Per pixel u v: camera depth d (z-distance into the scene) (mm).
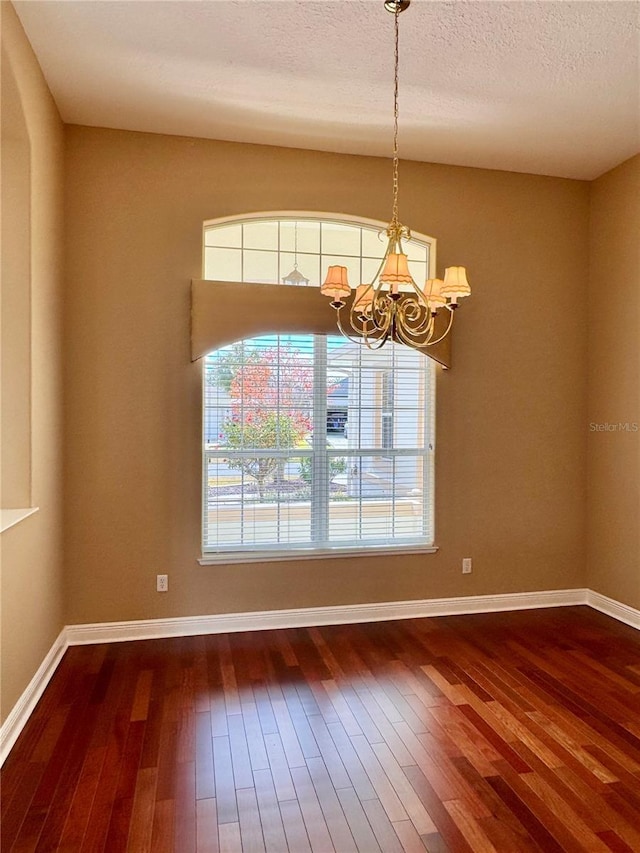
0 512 2549
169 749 2303
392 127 3344
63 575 3314
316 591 3693
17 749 2305
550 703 2688
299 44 2574
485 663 3129
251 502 3641
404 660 3162
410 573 3842
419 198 3795
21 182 2604
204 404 3562
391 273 2172
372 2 2291
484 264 3908
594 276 4062
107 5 2326
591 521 4109
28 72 2555
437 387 3854
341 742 2354
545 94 2975
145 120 3275
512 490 4004
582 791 2053
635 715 2588
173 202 3455
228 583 3566
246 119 3260
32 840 1812
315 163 3645
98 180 3359
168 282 3455
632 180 3721
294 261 3742
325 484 3736
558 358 4070
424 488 3902
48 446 2951
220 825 1876
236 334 3479
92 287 3363
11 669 2350
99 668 3045
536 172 3955
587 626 3701
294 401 3678
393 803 1981
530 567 4055
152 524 3457
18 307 2623
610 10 2322
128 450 3424
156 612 3475
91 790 2051
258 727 2465
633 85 2881
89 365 3365
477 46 2568
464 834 1837
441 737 2395
